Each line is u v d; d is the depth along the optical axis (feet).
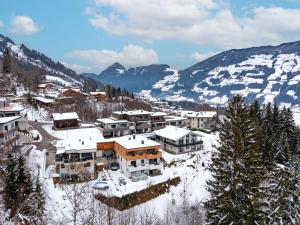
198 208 171.32
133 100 580.71
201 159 255.09
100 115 412.98
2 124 221.46
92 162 215.31
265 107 283.38
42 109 417.90
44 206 146.72
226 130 99.60
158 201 189.06
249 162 91.61
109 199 153.38
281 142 206.39
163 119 361.71
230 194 90.53
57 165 212.23
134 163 216.74
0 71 588.50
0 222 121.60
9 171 140.56
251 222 86.22
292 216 108.78
